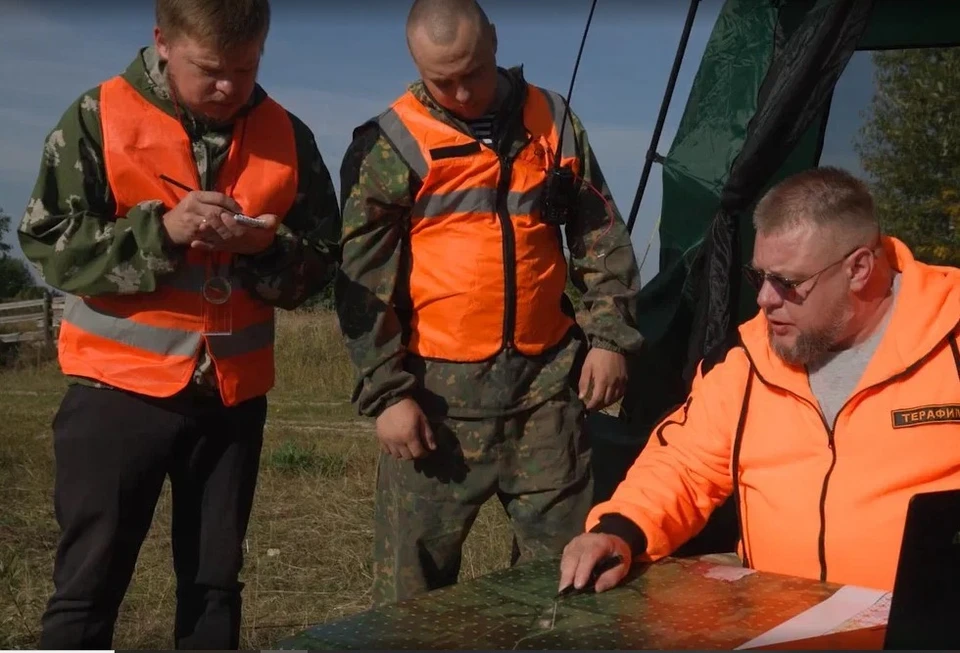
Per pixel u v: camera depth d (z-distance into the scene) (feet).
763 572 7.40
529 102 9.62
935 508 5.85
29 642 12.28
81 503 8.33
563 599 6.86
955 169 14.64
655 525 7.85
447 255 9.29
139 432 8.46
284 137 9.07
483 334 9.32
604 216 9.85
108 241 8.20
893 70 14.67
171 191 8.51
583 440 9.74
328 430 29.04
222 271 8.70
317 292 9.39
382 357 9.21
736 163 12.14
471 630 6.31
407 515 9.50
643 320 13.53
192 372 8.58
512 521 9.75
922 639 5.90
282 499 19.62
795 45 12.00
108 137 8.38
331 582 15.05
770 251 7.80
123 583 8.59
